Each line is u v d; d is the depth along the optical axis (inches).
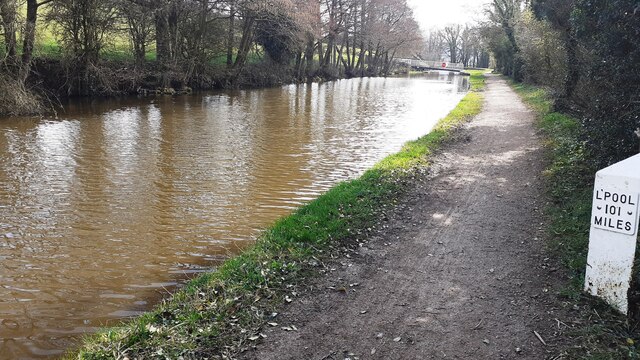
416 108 1117.1
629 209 193.2
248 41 1592.0
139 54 1213.7
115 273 275.0
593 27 355.6
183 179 472.7
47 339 211.8
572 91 576.7
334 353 182.7
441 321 204.5
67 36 1010.7
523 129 700.0
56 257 294.7
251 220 364.2
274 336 193.0
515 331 195.0
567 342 185.2
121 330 201.2
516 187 404.2
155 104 1058.7
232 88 1534.2
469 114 891.4
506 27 1529.3
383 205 359.3
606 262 203.9
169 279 268.8
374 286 237.1
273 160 561.9
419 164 492.1
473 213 345.1
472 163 503.8
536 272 246.8
